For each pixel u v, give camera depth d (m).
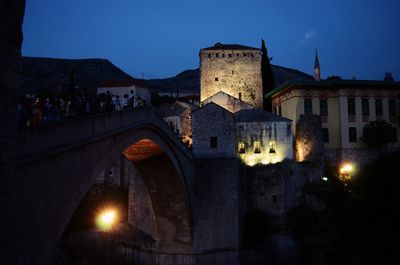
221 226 51.16
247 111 67.88
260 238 55.03
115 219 60.66
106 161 24.55
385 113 71.44
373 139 68.19
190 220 49.31
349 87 70.94
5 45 11.43
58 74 183.75
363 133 70.31
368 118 70.88
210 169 52.59
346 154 69.12
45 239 16.73
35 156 15.70
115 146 26.27
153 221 52.31
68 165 19.19
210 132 55.62
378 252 52.56
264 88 93.38
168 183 45.12
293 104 70.88
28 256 15.32
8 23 11.54
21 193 14.84
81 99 31.45
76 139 20.06
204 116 56.09
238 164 54.66
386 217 56.72
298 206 60.06
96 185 68.50
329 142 70.06
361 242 54.94
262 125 64.69
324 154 65.50
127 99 41.50
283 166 59.84
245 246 53.34
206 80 93.38
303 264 54.38
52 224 17.41
